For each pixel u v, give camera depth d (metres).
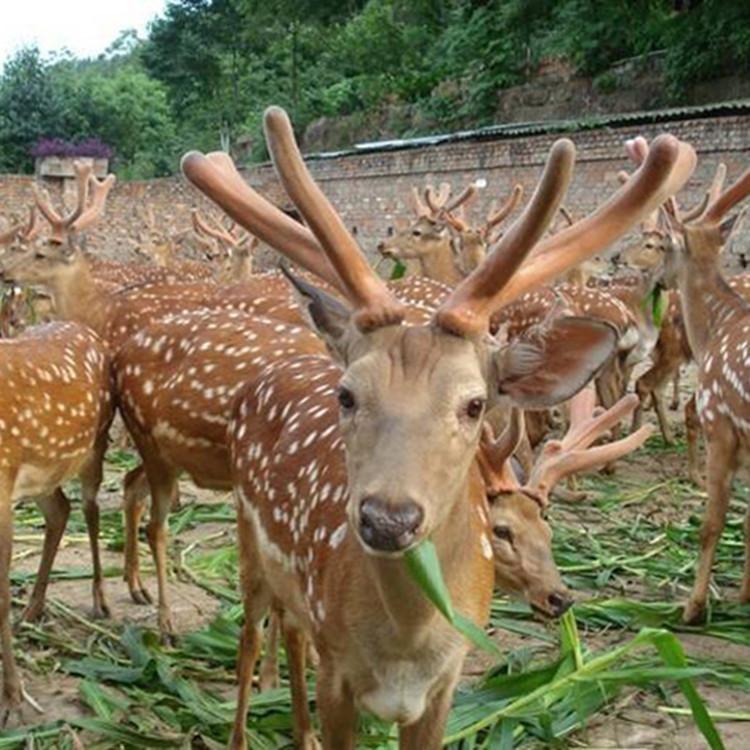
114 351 2.51
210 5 21.39
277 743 1.83
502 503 1.81
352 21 19.30
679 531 2.99
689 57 12.17
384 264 8.05
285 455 1.60
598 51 13.59
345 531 1.36
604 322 1.22
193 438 2.24
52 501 2.35
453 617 1.17
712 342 2.61
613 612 2.38
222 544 2.94
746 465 2.36
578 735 1.87
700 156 9.00
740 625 2.38
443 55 16.20
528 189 10.64
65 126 20.72
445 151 11.41
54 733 1.82
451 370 1.15
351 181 12.49
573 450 1.87
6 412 2.06
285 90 20.12
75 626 2.35
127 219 13.25
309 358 1.88
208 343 2.27
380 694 1.36
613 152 9.80
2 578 1.97
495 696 1.89
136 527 2.50
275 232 1.34
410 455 1.10
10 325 5.22
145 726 1.87
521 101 14.32
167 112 22.50
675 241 2.87
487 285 1.20
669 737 1.88
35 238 4.68
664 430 4.17
